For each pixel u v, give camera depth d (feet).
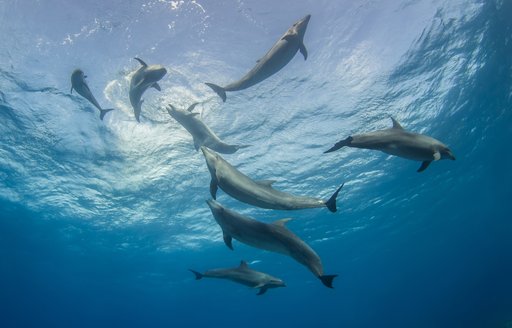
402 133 12.99
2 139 47.21
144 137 46.39
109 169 54.39
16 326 249.96
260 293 20.52
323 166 57.57
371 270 166.61
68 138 46.83
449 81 45.39
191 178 57.21
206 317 237.04
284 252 14.25
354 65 37.91
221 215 15.21
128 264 106.83
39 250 96.58
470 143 69.46
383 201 81.76
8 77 35.81
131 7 29.25
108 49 32.55
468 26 37.52
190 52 33.71
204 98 38.86
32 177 57.21
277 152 51.39
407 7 33.19
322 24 33.01
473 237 167.12
